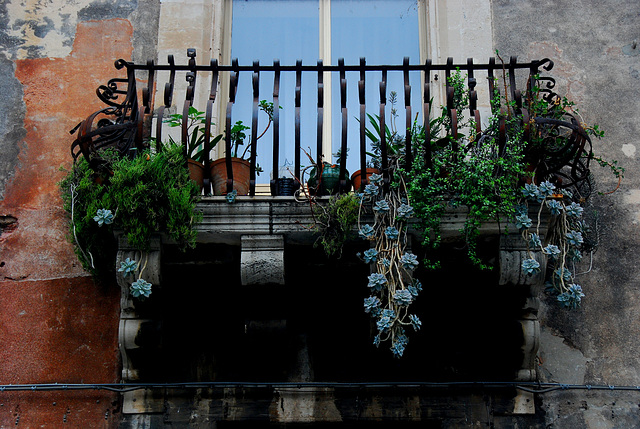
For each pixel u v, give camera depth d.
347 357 5.15
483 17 6.29
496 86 5.39
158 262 4.76
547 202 4.70
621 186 5.69
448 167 4.80
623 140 5.85
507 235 4.80
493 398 5.05
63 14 6.20
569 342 5.25
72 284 5.32
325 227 4.75
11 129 5.76
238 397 5.03
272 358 5.11
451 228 4.77
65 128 5.79
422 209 4.68
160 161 4.77
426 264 4.73
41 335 5.18
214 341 5.15
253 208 4.77
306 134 6.17
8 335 5.17
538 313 5.32
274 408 5.00
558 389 5.09
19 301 5.26
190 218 4.70
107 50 6.08
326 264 5.00
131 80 5.20
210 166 4.98
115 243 5.03
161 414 4.98
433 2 6.43
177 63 6.05
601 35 6.23
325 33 6.53
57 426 4.95
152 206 4.72
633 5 6.34
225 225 4.77
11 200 5.54
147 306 4.98
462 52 6.18
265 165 5.99
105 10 6.22
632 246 5.52
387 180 4.84
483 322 5.14
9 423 4.95
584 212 5.57
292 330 5.20
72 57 6.04
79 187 4.87
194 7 6.27
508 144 4.82
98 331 5.21
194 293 5.14
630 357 5.21
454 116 4.89
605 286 5.39
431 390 5.06
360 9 6.62
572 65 6.11
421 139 5.02
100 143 5.56
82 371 5.10
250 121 6.15
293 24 6.57
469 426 4.99
